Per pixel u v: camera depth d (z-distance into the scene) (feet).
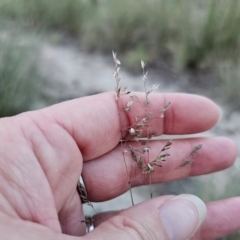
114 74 0.35
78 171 0.33
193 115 0.38
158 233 0.28
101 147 0.37
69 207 0.35
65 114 0.34
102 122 0.36
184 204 0.29
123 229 0.27
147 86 0.91
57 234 0.26
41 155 0.31
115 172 0.38
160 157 0.34
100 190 0.38
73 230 0.35
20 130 0.31
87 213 0.52
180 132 0.40
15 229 0.25
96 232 0.27
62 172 0.32
